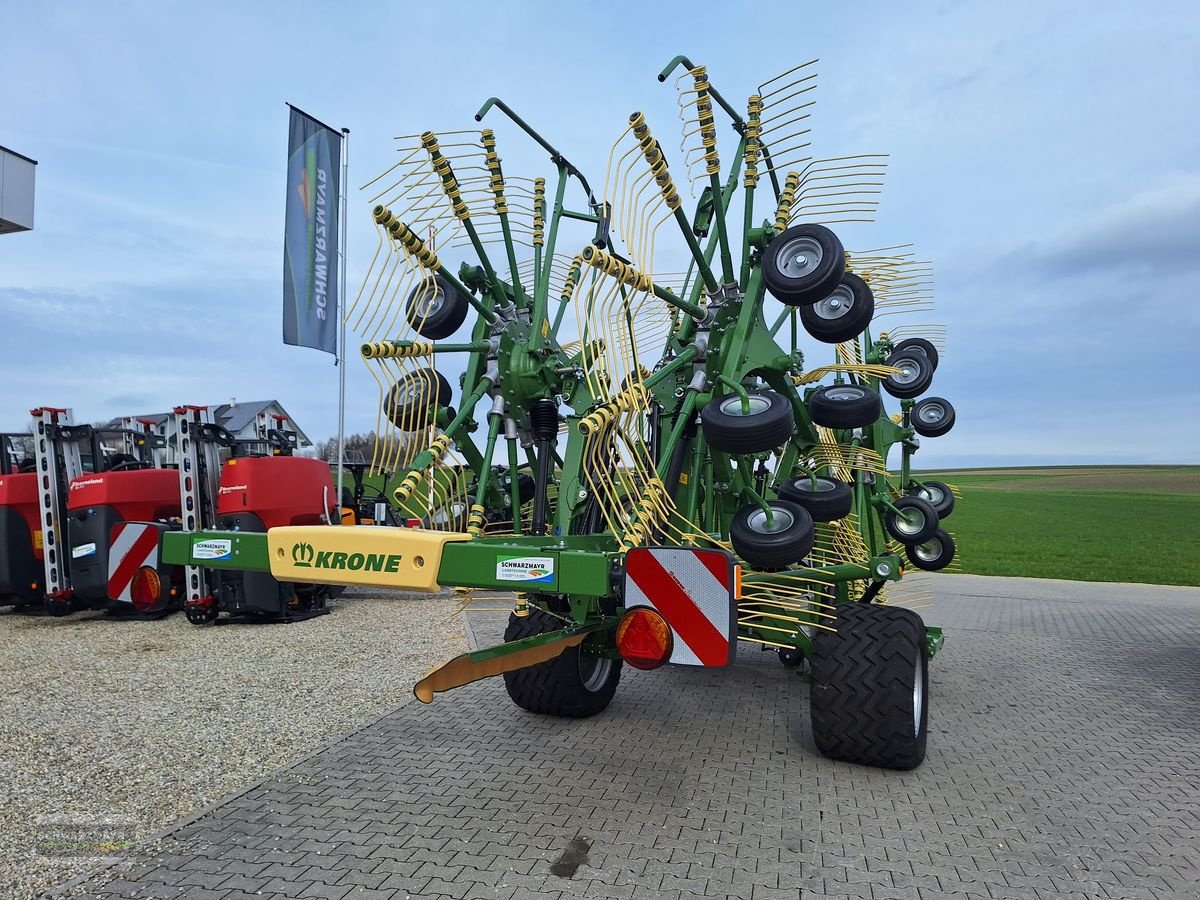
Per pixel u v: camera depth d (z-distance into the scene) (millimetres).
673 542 4105
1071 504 33375
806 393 5102
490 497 4195
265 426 9445
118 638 7234
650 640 2826
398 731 4547
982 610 9828
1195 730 4816
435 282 3941
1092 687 5910
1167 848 3203
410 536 2832
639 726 4715
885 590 6699
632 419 3555
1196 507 31422
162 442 10227
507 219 4180
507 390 3939
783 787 3781
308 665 6141
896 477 7734
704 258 4273
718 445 3523
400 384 3666
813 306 4309
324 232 12133
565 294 4668
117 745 4293
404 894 2742
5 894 2721
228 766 3998
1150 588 12156
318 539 2982
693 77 3682
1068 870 3002
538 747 4301
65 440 8500
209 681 5645
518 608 3980
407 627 7805
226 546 3232
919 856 3092
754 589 4086
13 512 8375
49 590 8258
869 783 3852
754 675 6016
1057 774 4031
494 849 3092
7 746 4258
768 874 2926
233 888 2771
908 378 6824
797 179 4426
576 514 4043
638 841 3180
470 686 5574
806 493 4547
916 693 4113
